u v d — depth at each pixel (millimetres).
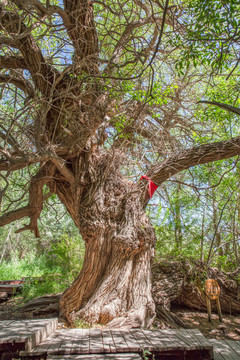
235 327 6523
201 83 8234
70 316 5879
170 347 3701
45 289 8906
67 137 6512
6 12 5590
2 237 20422
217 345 4215
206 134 7789
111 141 8141
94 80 5699
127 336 4195
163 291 7109
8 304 8812
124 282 5883
